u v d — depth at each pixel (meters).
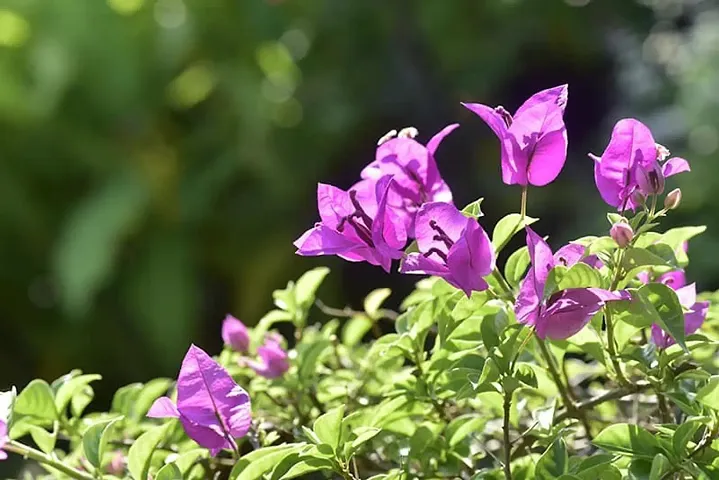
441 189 0.81
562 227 3.59
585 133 3.79
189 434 0.74
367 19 3.61
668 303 0.71
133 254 3.42
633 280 0.81
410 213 0.79
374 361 1.06
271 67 3.79
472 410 1.03
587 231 3.31
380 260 0.72
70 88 3.45
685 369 0.78
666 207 0.74
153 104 3.51
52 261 3.48
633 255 0.71
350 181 3.67
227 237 3.53
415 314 0.87
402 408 0.88
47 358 3.55
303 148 3.59
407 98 3.63
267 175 3.41
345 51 3.65
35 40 3.38
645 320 0.73
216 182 3.43
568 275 0.66
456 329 0.81
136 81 3.40
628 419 1.04
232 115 3.54
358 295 3.43
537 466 0.70
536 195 3.56
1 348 3.59
